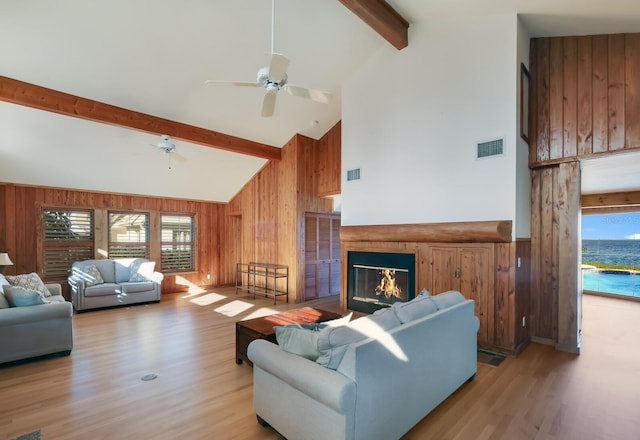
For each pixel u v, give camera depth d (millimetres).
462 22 3932
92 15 3230
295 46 4273
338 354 1822
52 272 5938
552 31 3756
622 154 3424
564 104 3781
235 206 8047
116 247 6664
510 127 3551
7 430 2211
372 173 4867
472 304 2938
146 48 3734
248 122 5590
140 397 2660
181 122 5180
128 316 5285
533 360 3416
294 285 6309
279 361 2027
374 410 1849
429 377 2326
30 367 3264
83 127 4746
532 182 4031
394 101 4602
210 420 2336
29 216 5676
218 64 4184
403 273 4508
